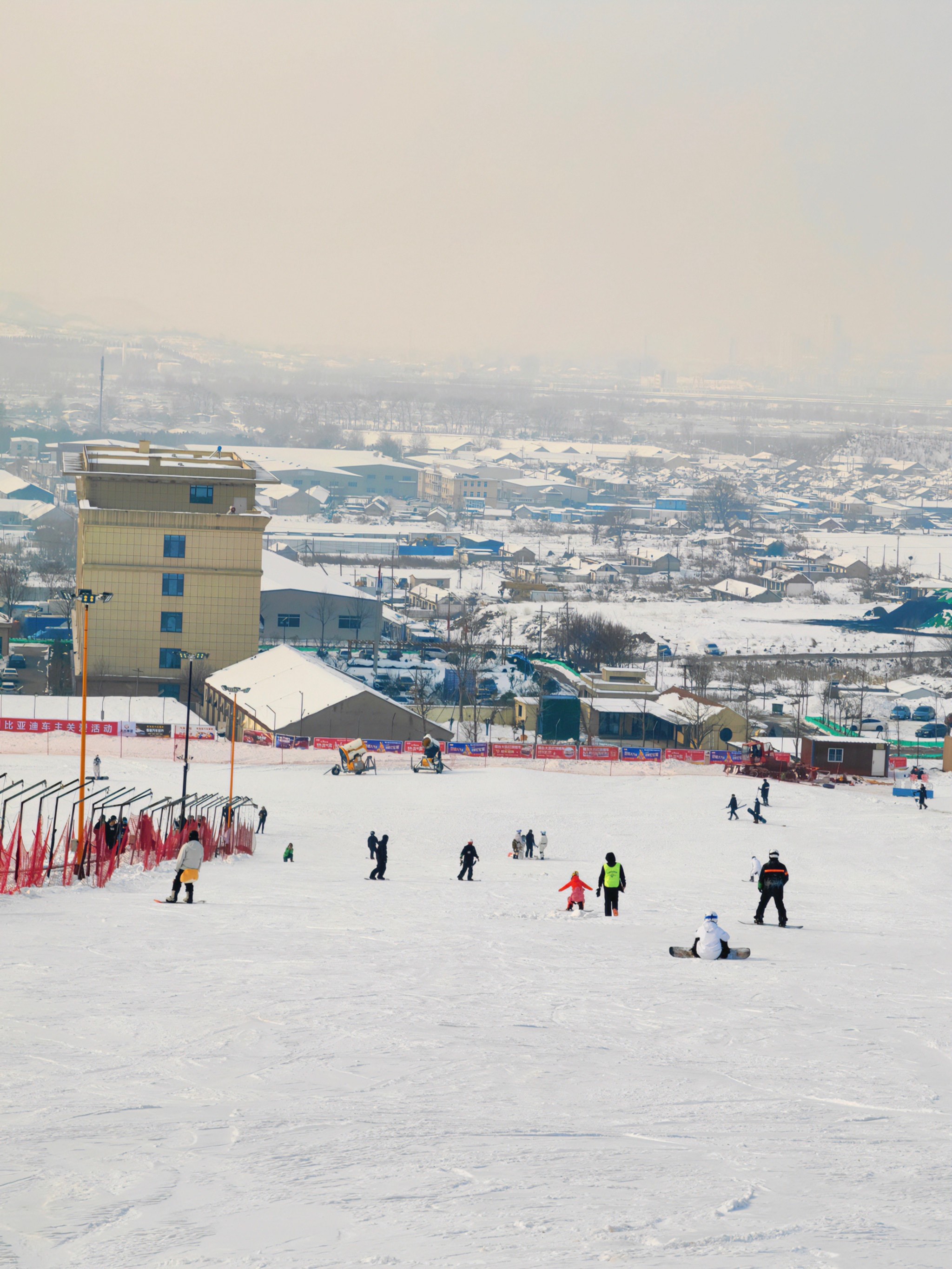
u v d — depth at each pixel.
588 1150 14.43
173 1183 12.54
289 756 142.50
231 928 38.25
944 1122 16.98
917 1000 28.48
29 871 49.41
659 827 107.19
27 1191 12.23
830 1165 14.03
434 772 138.38
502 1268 9.91
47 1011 23.27
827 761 153.12
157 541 173.00
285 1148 14.12
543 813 113.88
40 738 142.25
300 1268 9.91
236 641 176.50
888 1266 10.10
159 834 67.75
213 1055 20.02
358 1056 20.27
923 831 106.31
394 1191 12.30
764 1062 21.08
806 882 77.38
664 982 30.27
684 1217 11.44
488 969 31.59
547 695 188.38
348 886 59.50
